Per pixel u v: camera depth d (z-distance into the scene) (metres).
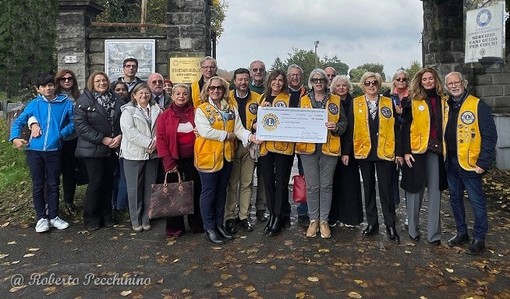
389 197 5.59
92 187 6.04
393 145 5.51
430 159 5.39
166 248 5.44
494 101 10.72
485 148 5.02
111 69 9.59
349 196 5.91
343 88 5.86
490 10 7.93
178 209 5.49
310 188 5.71
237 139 5.85
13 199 7.66
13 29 16.72
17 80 17.19
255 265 4.86
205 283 4.46
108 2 17.80
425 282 4.45
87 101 5.95
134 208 6.02
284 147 5.67
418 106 5.36
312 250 5.28
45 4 17.12
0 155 10.12
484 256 5.10
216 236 5.57
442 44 10.83
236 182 6.02
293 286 4.36
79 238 5.85
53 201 6.19
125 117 5.87
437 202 5.43
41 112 6.00
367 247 5.36
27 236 5.96
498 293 4.22
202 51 9.54
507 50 10.51
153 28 10.35
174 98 5.58
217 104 5.53
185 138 5.60
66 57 9.61
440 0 10.77
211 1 10.45
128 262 5.04
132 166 5.95
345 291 4.25
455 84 5.15
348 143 5.64
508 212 6.86
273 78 5.71
